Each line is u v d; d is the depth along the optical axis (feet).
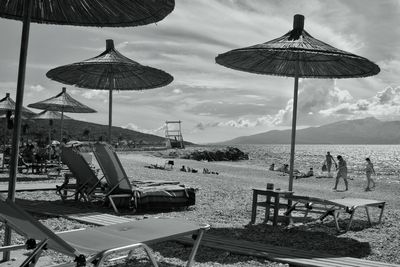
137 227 12.86
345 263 16.01
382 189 69.51
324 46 22.58
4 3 15.35
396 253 19.03
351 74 27.68
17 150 13.53
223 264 15.78
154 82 36.91
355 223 26.40
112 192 28.35
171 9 13.33
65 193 31.35
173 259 16.08
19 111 13.50
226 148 226.17
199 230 12.85
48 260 14.97
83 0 14.55
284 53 25.46
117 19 15.46
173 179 55.01
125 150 193.36
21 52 13.50
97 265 9.99
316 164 249.55
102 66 34.32
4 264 14.07
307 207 23.93
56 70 33.30
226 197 37.68
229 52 23.84
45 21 16.17
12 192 13.44
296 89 25.86
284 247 18.45
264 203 24.88
